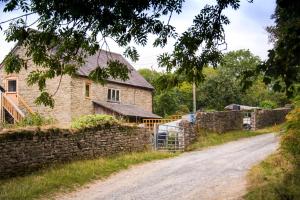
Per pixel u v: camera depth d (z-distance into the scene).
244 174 17.33
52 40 7.18
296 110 14.26
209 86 55.59
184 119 29.42
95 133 21.27
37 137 17.77
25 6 6.37
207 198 13.70
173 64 7.59
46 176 16.33
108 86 36.53
